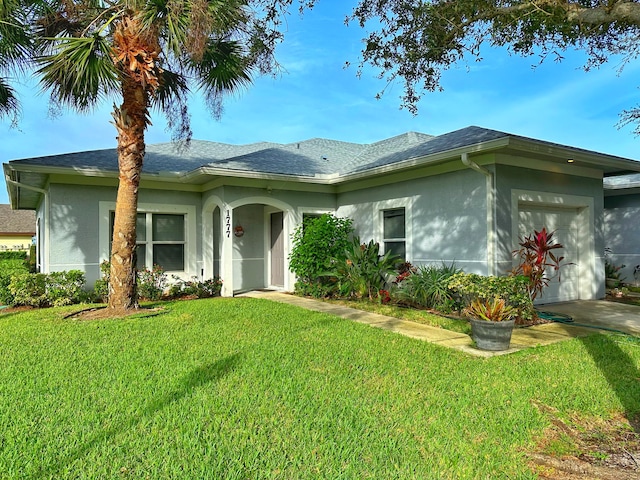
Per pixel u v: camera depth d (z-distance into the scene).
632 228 13.20
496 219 8.16
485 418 3.56
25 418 3.44
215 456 2.89
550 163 9.16
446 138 10.48
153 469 2.72
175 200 11.60
